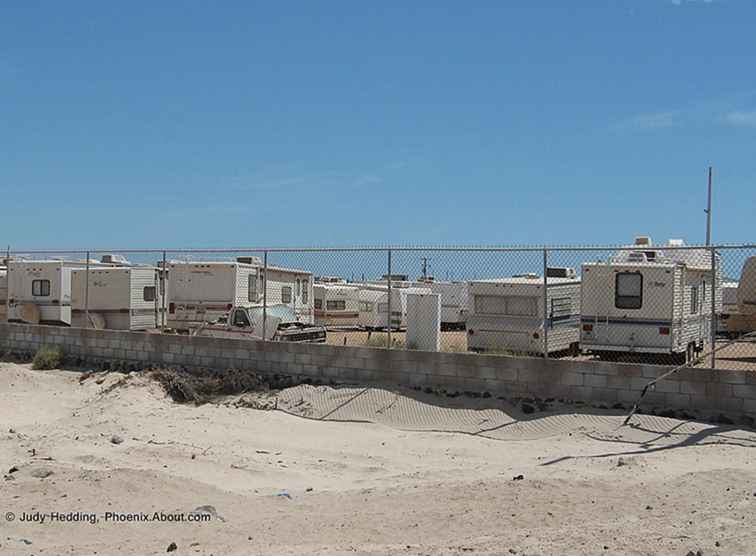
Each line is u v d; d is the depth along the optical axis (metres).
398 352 15.61
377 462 11.70
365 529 7.54
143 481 9.27
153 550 6.99
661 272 17.53
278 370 17.17
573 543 6.72
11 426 15.02
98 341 20.47
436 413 14.42
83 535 7.55
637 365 13.39
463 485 9.19
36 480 9.27
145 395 16.92
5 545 7.12
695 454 11.34
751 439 11.89
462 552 6.55
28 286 27.61
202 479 10.18
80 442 12.67
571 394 13.94
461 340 25.62
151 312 26.30
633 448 11.98
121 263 27.11
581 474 10.05
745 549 6.48
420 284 26.09
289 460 11.77
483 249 14.98
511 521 7.68
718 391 12.79
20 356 22.36
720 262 21.95
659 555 6.40
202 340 18.34
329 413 15.18
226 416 15.19
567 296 19.59
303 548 6.93
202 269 24.00
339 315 29.92
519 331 18.91
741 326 22.77
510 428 13.50
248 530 7.59
